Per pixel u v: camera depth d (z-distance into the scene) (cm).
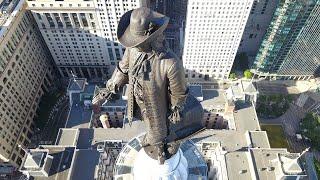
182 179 4809
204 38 19012
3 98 15900
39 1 17662
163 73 2747
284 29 18588
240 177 12938
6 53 16325
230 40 19125
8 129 16388
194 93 16850
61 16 18300
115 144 15062
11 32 16812
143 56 2738
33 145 18825
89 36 19612
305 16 17625
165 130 3431
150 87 2847
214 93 17300
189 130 3912
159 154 4050
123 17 2705
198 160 6091
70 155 13638
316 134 18888
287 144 18850
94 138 15275
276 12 17975
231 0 16512
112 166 15112
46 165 13025
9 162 16750
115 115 17700
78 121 16588
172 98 3031
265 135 14762
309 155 18450
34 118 19600
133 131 15500
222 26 18112
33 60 19412
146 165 4525
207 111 16962
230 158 13475
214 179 14162
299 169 12312
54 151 13725
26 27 18475
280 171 12444
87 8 17762
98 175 13362
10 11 17312
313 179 17112
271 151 13312
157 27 2522
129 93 3191
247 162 13350
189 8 17088
